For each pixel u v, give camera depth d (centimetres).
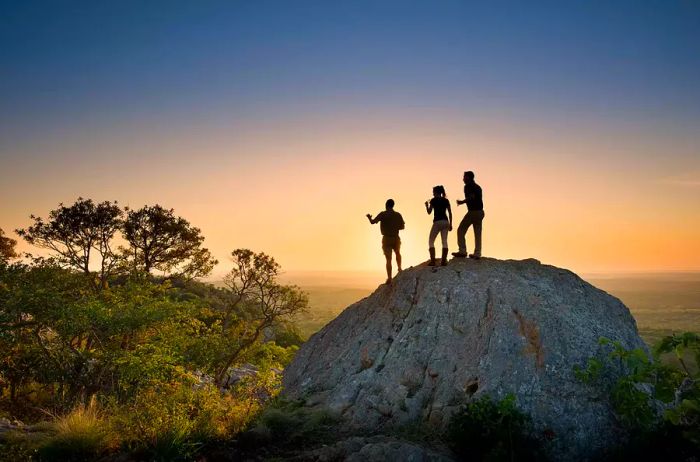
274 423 812
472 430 625
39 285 1548
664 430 593
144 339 1591
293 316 2753
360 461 617
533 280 957
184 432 703
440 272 1040
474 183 1088
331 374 1015
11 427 838
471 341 846
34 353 1408
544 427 654
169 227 2617
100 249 2503
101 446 705
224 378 1941
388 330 1013
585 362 730
